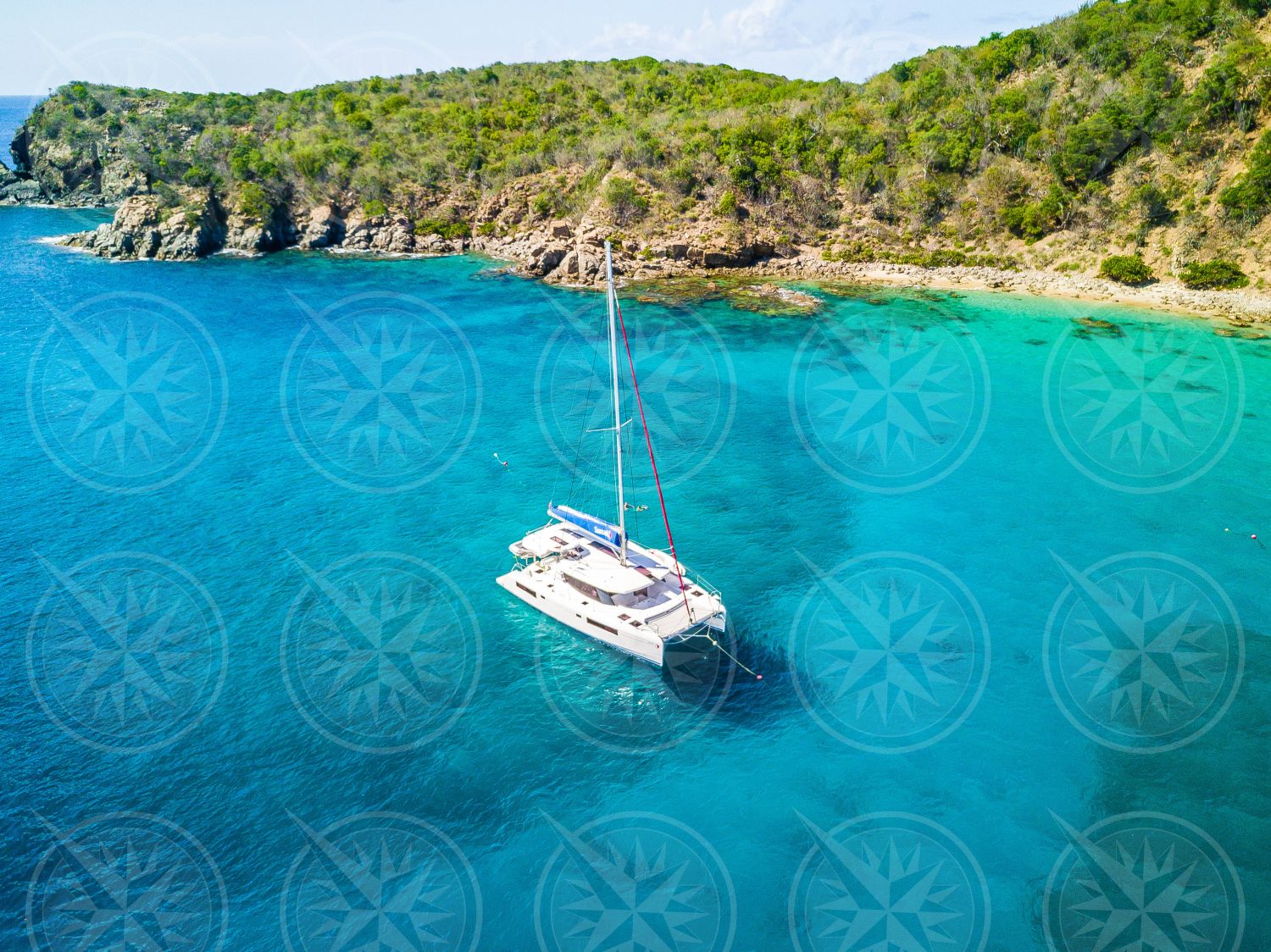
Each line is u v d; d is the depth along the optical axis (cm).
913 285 9531
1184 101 9456
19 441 5181
